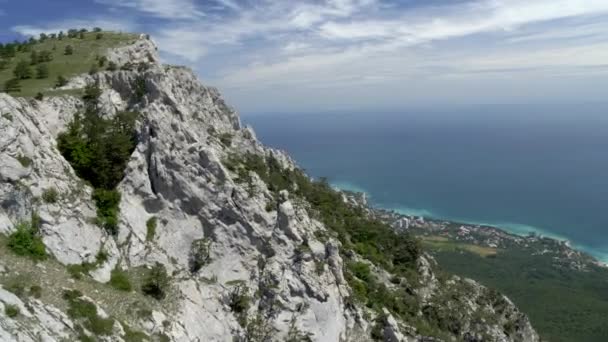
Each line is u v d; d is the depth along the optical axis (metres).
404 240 121.06
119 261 57.53
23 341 37.03
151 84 76.06
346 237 107.38
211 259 66.75
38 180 53.38
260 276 68.81
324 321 69.00
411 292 100.44
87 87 73.81
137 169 64.69
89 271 52.78
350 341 71.75
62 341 40.84
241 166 87.81
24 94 68.56
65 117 67.56
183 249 65.75
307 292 69.25
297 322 66.62
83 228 55.38
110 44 99.56
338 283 77.00
